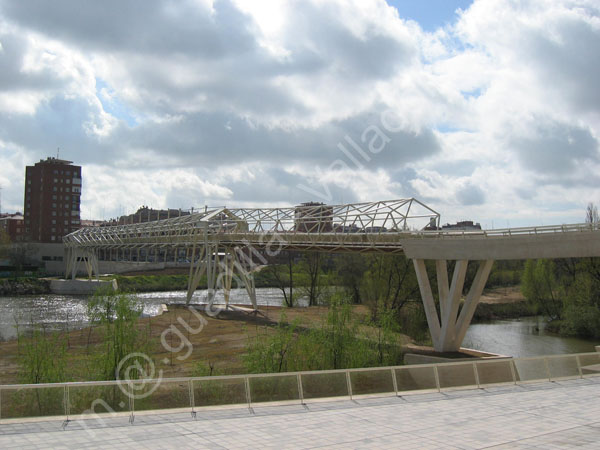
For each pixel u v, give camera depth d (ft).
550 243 107.96
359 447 40.22
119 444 39.60
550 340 176.35
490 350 156.25
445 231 129.59
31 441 39.58
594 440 41.93
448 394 62.23
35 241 454.40
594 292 189.78
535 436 43.50
